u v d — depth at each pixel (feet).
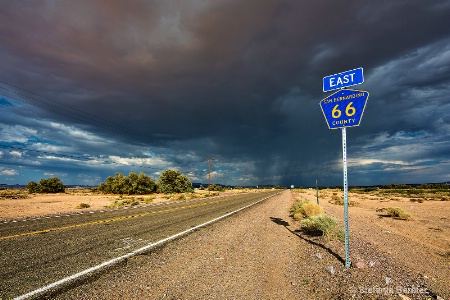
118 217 44.57
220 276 15.90
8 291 13.04
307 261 19.27
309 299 12.76
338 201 89.35
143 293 13.16
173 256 20.20
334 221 28.50
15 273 15.71
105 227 33.45
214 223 38.14
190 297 12.80
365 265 17.69
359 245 24.12
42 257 19.25
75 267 17.03
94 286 13.96
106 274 15.85
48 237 26.73
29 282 14.30
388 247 24.21
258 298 12.86
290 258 20.17
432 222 43.45
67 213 52.13
